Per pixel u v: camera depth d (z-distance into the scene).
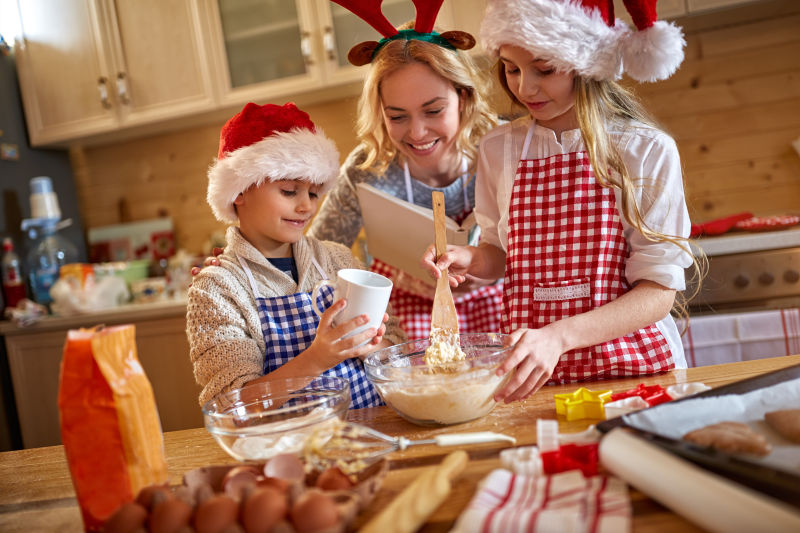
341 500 0.62
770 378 0.77
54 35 2.68
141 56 2.58
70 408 0.69
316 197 1.25
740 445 0.60
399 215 1.46
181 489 0.65
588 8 1.01
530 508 0.59
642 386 0.88
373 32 2.36
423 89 1.31
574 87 1.08
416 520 0.58
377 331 0.98
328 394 0.89
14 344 2.55
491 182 1.27
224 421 0.80
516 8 1.00
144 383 0.72
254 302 1.15
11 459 1.04
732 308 1.93
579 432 0.78
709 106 2.39
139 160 2.99
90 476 0.69
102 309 2.55
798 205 2.34
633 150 1.08
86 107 2.69
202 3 2.49
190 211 2.96
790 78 2.30
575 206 1.12
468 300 1.64
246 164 1.12
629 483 0.62
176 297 2.63
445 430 0.87
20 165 2.79
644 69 0.99
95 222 3.08
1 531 0.75
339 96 2.64
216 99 2.53
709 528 0.52
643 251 1.08
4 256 2.68
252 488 0.59
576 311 1.12
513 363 0.88
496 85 1.94
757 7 2.16
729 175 2.40
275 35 2.46
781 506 0.48
